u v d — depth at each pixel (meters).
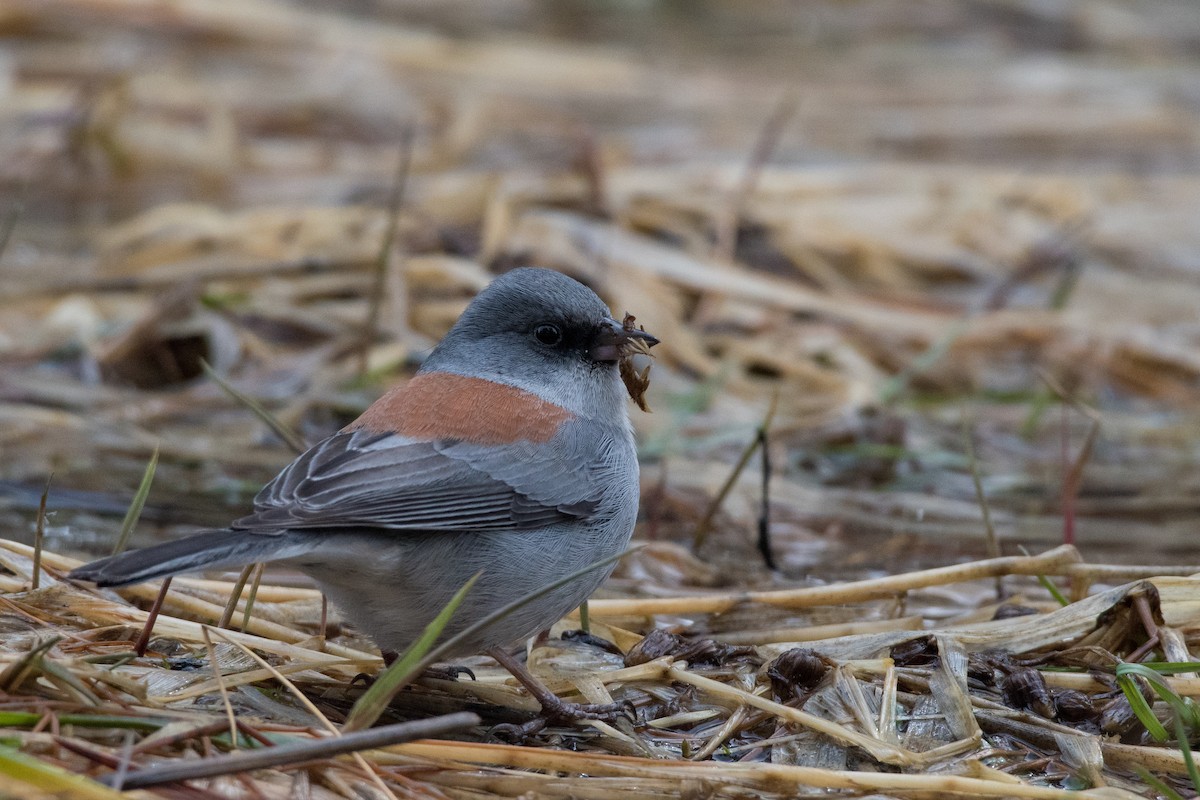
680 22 26.75
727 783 6.48
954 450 12.49
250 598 7.79
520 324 8.21
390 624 7.20
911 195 17.28
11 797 5.44
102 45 20.58
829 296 14.95
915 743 7.06
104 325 13.48
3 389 12.27
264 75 20.53
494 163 18.06
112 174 17.77
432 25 23.94
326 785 6.14
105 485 10.87
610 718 7.34
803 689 7.49
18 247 15.61
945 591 9.54
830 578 9.73
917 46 25.53
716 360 13.70
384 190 16.64
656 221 15.62
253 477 11.21
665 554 9.95
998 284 15.84
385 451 7.12
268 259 14.70
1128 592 7.82
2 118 18.19
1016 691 7.43
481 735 7.25
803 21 27.17
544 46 23.41
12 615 7.58
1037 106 22.14
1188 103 22.45
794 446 12.36
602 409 8.28
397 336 13.17
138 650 7.32
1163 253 16.91
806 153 19.20
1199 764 6.77
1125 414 13.55
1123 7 28.03
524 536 7.31
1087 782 6.74
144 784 5.62
